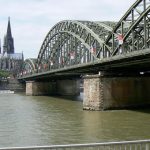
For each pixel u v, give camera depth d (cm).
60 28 11225
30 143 3219
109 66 6044
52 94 14500
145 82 6397
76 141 3247
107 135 3531
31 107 7469
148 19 5472
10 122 4803
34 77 13700
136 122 4450
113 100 6147
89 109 6322
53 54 12300
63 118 5159
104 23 8425
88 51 7988
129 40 6575
